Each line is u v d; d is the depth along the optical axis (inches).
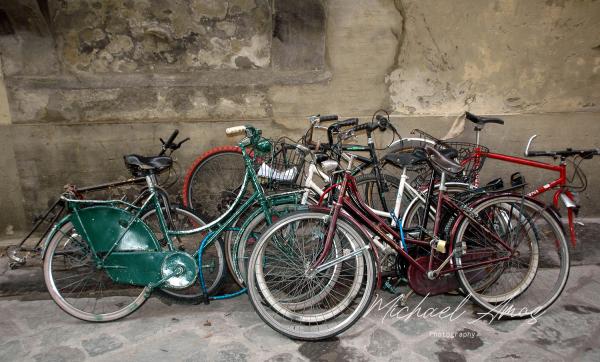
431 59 169.8
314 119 146.7
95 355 110.3
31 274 147.3
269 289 126.8
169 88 160.6
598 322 122.5
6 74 152.4
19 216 165.3
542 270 148.6
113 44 155.9
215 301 134.7
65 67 156.0
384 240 120.5
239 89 164.1
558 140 181.3
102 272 130.3
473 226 121.0
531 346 113.3
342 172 117.4
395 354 110.7
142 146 165.2
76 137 160.6
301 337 115.0
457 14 165.3
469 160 156.3
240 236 125.6
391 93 172.1
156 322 124.2
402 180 132.1
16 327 121.5
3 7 140.3
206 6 156.3
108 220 119.3
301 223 121.0
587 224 180.2
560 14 167.8
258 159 145.3
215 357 109.7
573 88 176.7
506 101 176.9
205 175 169.3
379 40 165.6
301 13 155.7
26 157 159.8
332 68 167.2
